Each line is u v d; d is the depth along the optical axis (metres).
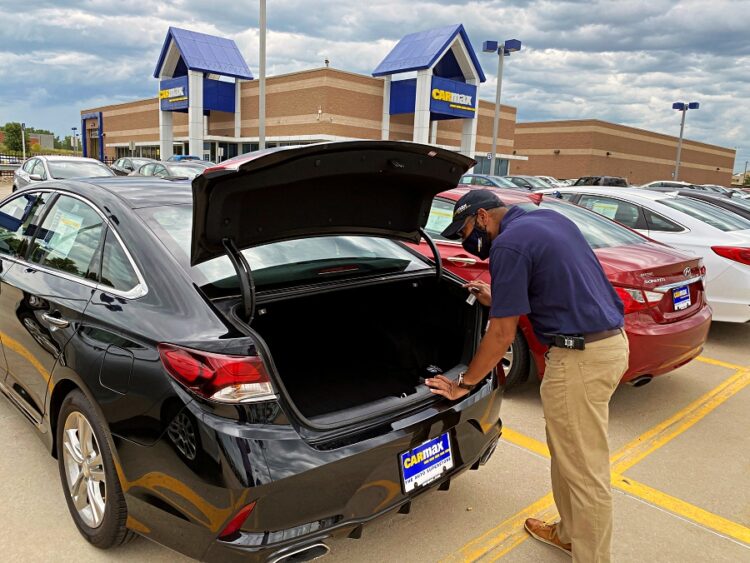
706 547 2.73
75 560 2.44
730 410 4.35
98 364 2.26
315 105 29.69
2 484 2.94
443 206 5.06
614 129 56.16
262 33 18.27
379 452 2.12
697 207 6.40
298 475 1.93
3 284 3.11
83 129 52.34
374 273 2.87
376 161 2.35
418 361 2.89
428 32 30.09
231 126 35.00
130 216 2.61
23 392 2.99
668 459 3.57
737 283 5.59
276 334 3.06
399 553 2.59
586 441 2.29
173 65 33.66
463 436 2.49
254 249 2.76
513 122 40.53
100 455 2.36
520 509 2.95
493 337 2.28
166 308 2.21
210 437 1.91
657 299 3.77
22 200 3.48
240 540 1.91
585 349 2.24
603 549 2.32
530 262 2.22
